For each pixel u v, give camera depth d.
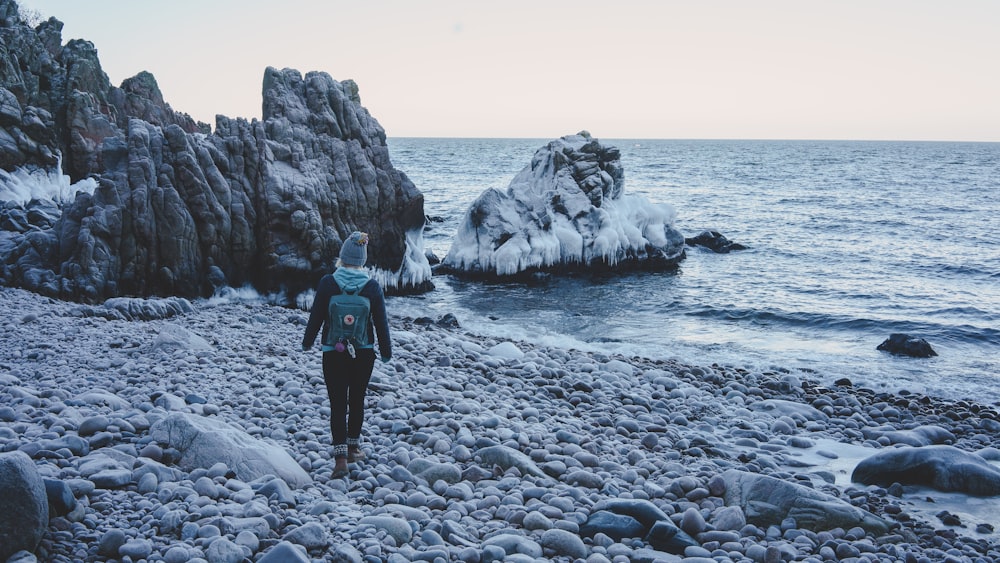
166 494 4.86
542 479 6.17
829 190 72.75
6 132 22.92
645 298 23.45
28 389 7.20
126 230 17.02
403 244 23.50
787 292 24.56
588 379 10.67
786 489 5.81
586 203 28.31
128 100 35.81
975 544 5.49
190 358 9.42
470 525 5.09
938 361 15.77
